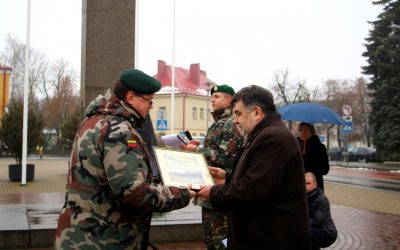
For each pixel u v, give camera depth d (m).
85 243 2.58
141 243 2.75
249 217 2.88
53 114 52.50
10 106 17.44
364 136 60.81
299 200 2.84
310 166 6.81
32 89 54.69
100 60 8.07
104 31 8.09
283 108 7.78
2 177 18.95
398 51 34.97
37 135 17.16
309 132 7.03
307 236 2.85
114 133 2.61
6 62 54.59
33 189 14.16
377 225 9.03
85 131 2.68
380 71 35.56
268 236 2.80
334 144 63.22
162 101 53.56
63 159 38.91
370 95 36.81
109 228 2.61
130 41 8.20
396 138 35.00
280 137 2.83
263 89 3.08
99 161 2.61
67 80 55.97
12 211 7.38
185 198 2.86
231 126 4.19
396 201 13.38
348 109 29.86
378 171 28.88
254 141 2.89
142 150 2.75
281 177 2.78
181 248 6.10
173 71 21.02
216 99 4.41
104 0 8.09
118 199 2.57
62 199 10.59
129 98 2.83
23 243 5.86
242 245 2.90
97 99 2.82
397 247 7.01
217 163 4.18
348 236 7.86
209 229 4.36
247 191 2.77
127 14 8.20
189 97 53.81
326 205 4.25
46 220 6.52
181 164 3.19
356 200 13.52
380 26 36.09
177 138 4.55
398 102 34.94
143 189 2.57
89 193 2.62
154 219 6.70
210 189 2.99
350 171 28.58
